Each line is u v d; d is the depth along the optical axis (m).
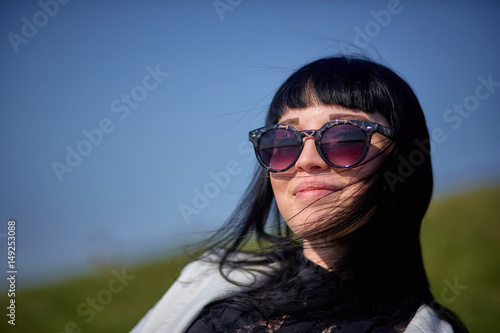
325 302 1.69
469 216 7.96
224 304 1.86
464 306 4.75
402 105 1.79
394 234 1.81
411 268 1.87
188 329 1.88
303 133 1.70
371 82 1.75
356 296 1.70
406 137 1.78
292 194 1.75
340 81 1.74
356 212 1.67
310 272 1.79
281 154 1.75
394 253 1.82
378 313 1.67
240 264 2.15
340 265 1.76
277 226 2.19
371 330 1.59
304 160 1.68
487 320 4.38
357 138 1.66
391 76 1.84
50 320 6.10
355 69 1.79
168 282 7.46
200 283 2.13
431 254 6.61
